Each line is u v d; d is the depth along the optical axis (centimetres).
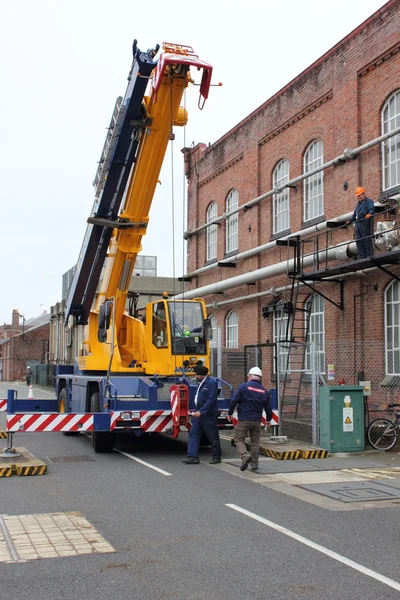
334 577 519
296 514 737
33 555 574
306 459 1161
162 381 1295
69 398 1573
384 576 522
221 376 1819
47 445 1388
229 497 831
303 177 1770
